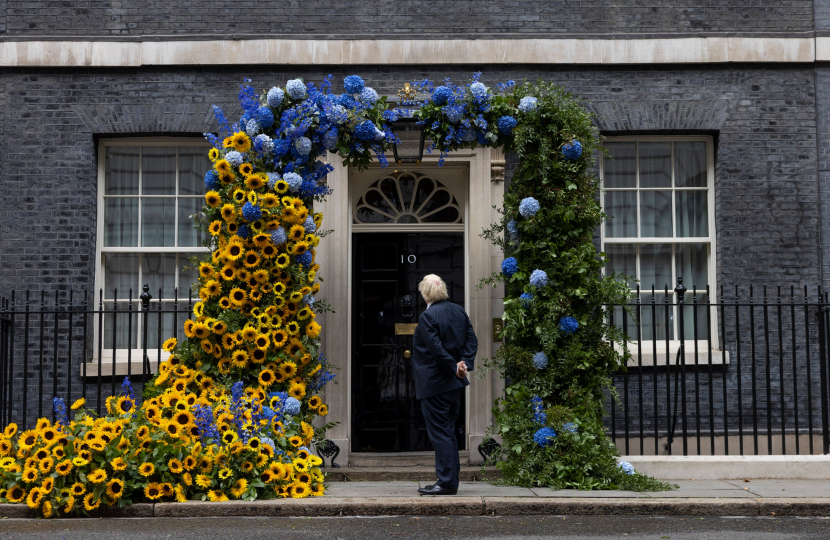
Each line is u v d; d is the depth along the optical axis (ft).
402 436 25.04
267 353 20.53
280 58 24.59
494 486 20.18
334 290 24.12
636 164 25.80
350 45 24.62
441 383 18.28
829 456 21.93
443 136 21.45
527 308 21.06
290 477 18.33
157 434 18.19
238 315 20.63
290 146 20.85
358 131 20.68
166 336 25.20
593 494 18.65
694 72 25.03
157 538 15.08
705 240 25.41
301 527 16.11
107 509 17.15
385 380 25.22
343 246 24.32
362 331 25.34
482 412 23.88
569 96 21.62
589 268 21.29
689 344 25.00
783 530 15.98
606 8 25.00
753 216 24.71
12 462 17.66
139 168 25.53
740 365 24.23
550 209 21.36
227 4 24.79
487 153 24.48
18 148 24.49
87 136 24.61
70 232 24.36
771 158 24.86
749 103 24.99
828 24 25.09
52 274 24.23
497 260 24.34
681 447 24.17
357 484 21.07
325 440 22.22
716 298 25.02
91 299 24.43
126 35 24.70
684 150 25.89
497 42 24.71
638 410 24.30
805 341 24.36
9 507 17.12
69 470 17.11
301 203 20.85
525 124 21.08
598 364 21.27
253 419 18.75
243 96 21.15
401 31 24.80
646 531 15.81
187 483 17.62
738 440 24.18
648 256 25.66
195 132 24.75
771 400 24.30
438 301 18.88
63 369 24.00
